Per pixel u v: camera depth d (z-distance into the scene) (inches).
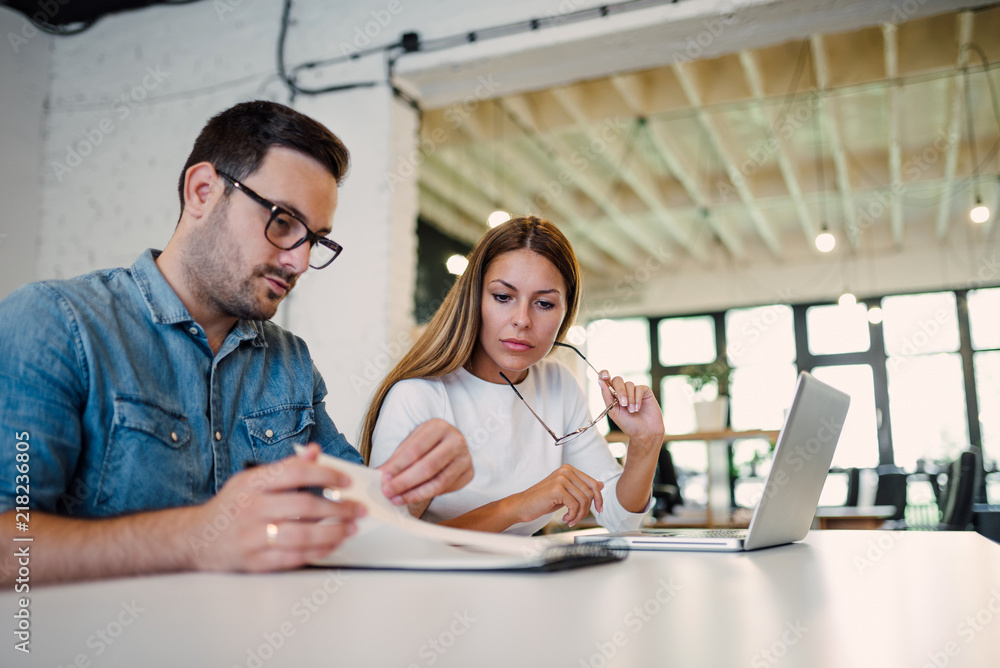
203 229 46.0
